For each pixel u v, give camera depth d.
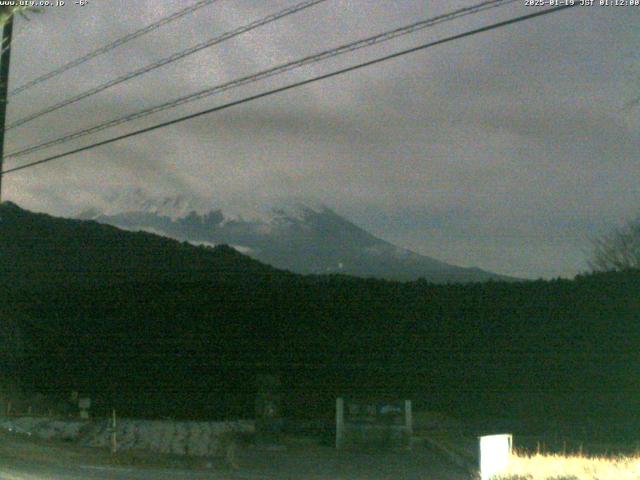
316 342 30.72
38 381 34.53
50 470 16.42
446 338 29.05
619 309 26.52
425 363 29.11
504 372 27.92
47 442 22.89
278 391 26.55
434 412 28.55
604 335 26.59
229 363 31.73
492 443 15.92
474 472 17.55
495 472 15.64
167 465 19.62
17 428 26.48
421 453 22.72
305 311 31.23
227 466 20.11
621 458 18.11
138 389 32.53
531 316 27.86
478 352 28.47
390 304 30.11
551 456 18.75
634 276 26.67
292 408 29.27
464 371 28.53
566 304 27.38
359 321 30.41
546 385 27.22
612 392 26.14
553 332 27.42
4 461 17.61
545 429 25.83
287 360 30.95
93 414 31.91
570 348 27.03
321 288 31.36
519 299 28.16
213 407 31.23
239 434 26.03
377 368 29.70
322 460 21.53
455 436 24.98
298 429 26.23
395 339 29.73
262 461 21.31
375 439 23.75
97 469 17.25
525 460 16.94
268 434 24.94
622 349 26.22
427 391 28.86
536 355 27.55
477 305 28.78
